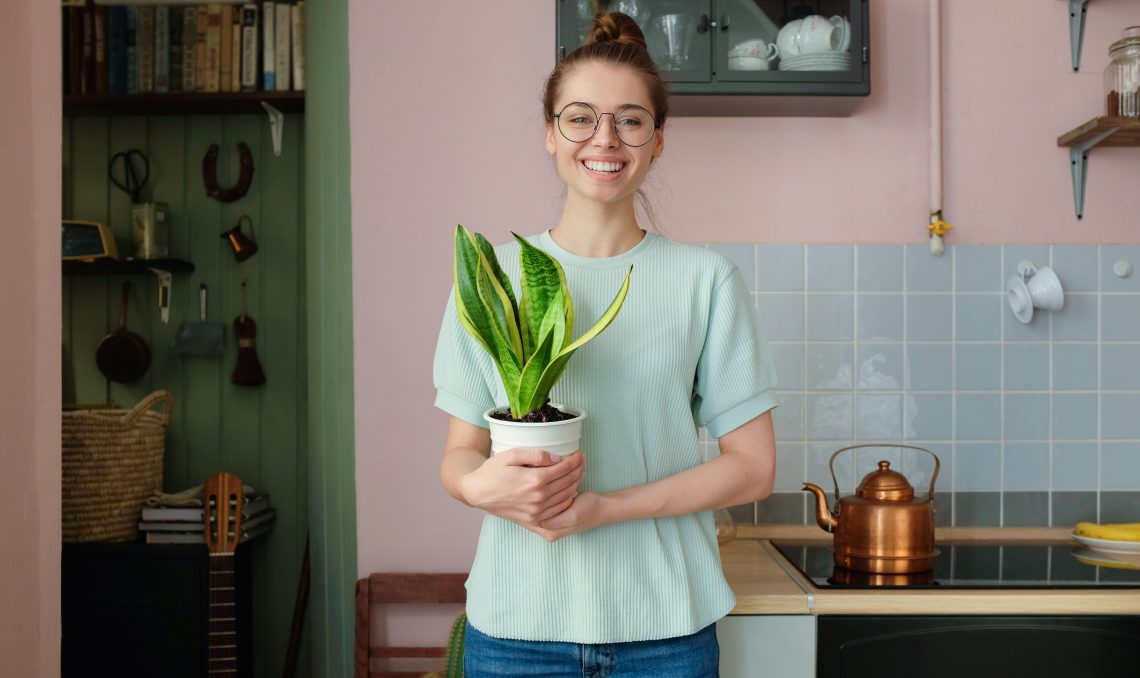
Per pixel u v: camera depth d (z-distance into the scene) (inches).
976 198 78.5
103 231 93.1
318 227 81.6
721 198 78.4
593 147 42.7
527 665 44.1
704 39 70.7
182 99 92.6
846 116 78.3
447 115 79.0
